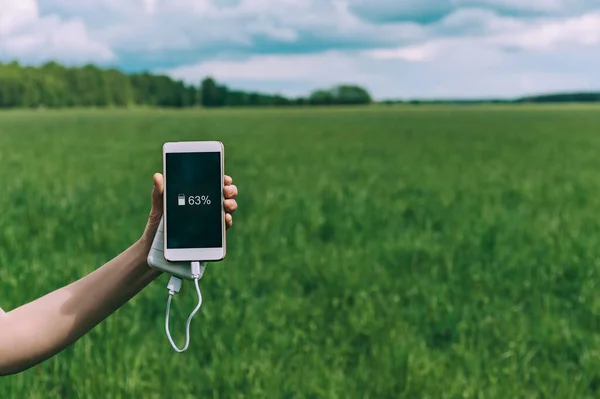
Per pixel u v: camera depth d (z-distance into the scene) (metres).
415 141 40.88
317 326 6.60
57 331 2.07
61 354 5.32
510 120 70.62
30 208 12.35
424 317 6.81
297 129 55.81
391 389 5.21
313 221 11.55
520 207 13.89
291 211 12.87
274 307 6.84
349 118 80.88
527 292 7.75
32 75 153.12
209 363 5.75
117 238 10.30
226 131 52.47
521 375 5.53
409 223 12.26
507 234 10.56
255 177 20.61
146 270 2.15
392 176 21.28
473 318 6.82
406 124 64.56
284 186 17.97
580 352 5.99
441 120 72.75
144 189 16.89
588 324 6.78
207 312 6.35
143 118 81.62
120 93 160.88
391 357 5.71
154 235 2.13
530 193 16.31
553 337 6.17
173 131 52.12
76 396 4.90
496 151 32.59
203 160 2.10
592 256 8.84
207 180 2.10
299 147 35.53
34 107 150.38
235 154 30.42
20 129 53.84
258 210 13.26
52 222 11.23
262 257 9.30
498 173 21.92
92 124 63.78
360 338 6.37
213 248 2.08
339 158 28.81
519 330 6.34
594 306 6.92
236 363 5.42
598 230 11.05
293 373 5.39
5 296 6.50
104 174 20.72
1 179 18.11
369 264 8.66
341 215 12.58
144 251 2.13
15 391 4.78
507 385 5.17
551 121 66.81
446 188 17.39
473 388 5.09
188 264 2.10
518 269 8.41
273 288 7.81
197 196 2.09
